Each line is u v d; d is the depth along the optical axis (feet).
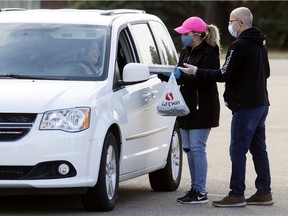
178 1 327.26
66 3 329.72
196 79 54.34
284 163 76.43
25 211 52.60
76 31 56.39
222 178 68.18
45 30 56.65
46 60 54.60
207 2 331.98
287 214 53.36
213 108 55.88
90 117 49.88
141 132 56.85
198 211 53.88
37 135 48.73
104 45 55.16
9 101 49.19
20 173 48.85
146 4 323.37
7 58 54.85
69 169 49.19
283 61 255.91
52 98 49.75
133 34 59.11
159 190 62.75
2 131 48.83
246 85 54.03
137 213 52.60
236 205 55.47
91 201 51.52
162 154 60.59
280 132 98.84
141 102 56.85
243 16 54.03
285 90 152.35
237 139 54.60
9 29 56.95
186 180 68.23
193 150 56.29
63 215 51.13
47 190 49.60
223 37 335.26
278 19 337.52
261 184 56.59
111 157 52.39
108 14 58.75
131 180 68.08
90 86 52.03
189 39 55.67
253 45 53.88
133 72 53.62
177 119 58.03
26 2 304.09
